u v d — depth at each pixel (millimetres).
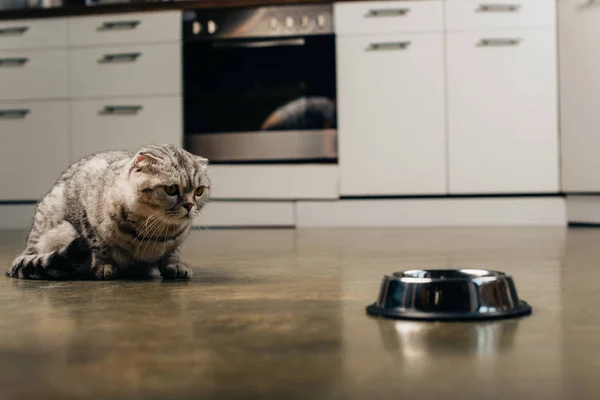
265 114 4047
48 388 816
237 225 4086
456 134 3943
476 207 3926
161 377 855
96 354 983
